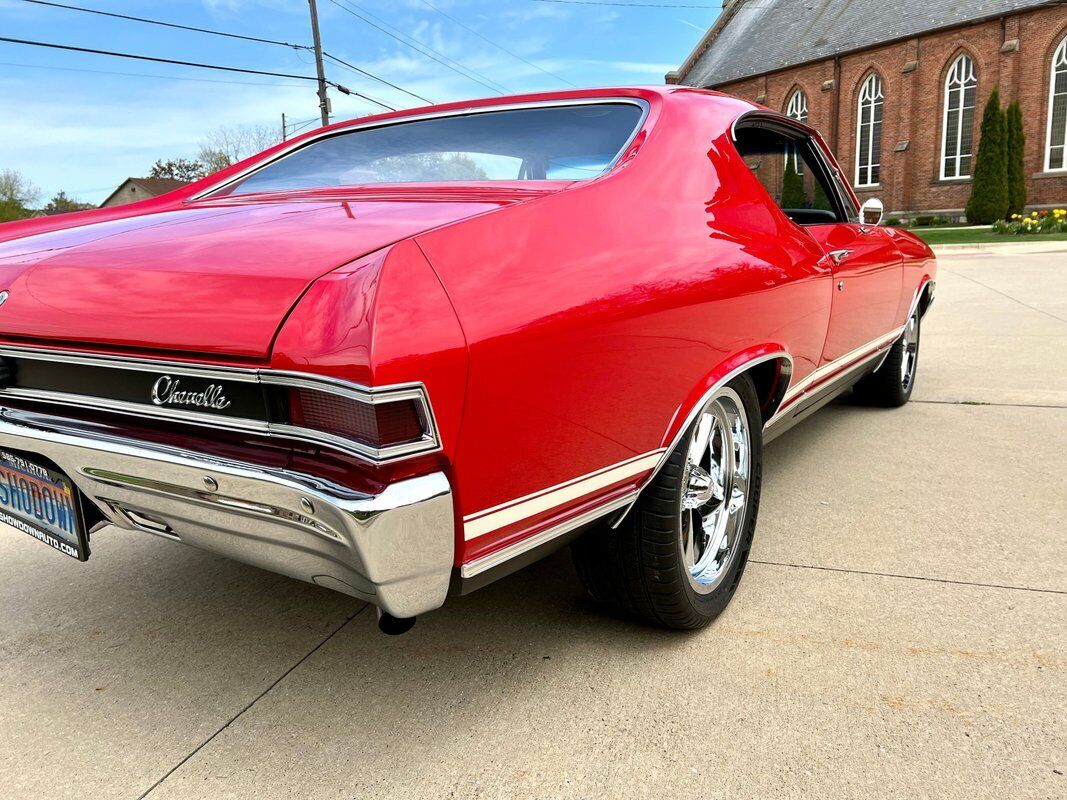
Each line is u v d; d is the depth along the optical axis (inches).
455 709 74.2
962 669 78.0
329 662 83.3
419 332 50.0
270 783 65.1
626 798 62.1
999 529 111.5
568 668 80.3
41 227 86.2
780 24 1659.7
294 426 51.6
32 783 65.7
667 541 75.9
